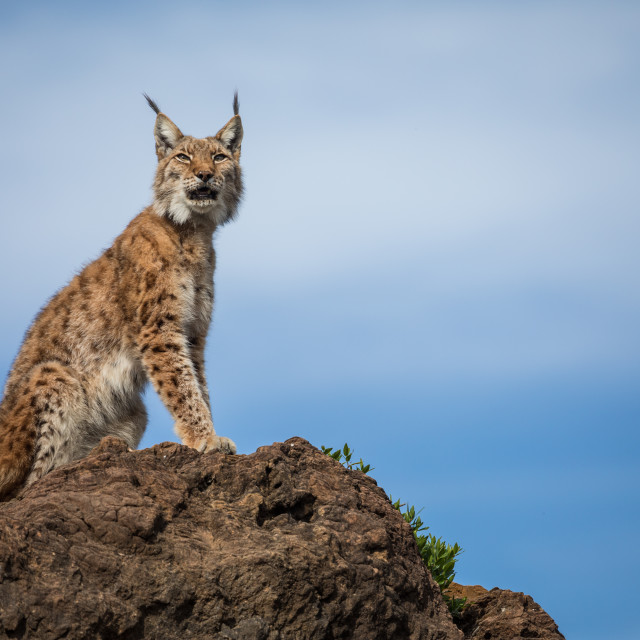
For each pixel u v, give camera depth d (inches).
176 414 850.1
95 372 887.7
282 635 579.5
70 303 911.0
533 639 778.2
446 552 848.3
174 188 923.4
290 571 589.0
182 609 561.3
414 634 649.6
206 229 938.7
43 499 583.5
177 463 676.7
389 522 702.5
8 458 815.1
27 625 504.7
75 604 519.8
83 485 605.3
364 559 633.6
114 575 549.6
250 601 577.3
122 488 601.3
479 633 799.7
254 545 605.0
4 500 829.2
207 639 558.6
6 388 890.7
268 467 671.8
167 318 877.8
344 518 662.5
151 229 911.0
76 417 858.1
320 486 690.2
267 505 655.1
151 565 566.9
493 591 882.1
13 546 523.2
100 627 525.3
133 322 882.8
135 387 914.7
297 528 636.1
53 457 839.1
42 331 906.7
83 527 569.6
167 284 884.6
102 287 906.1
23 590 513.0
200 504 631.2
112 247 935.7
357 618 613.9
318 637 587.8
